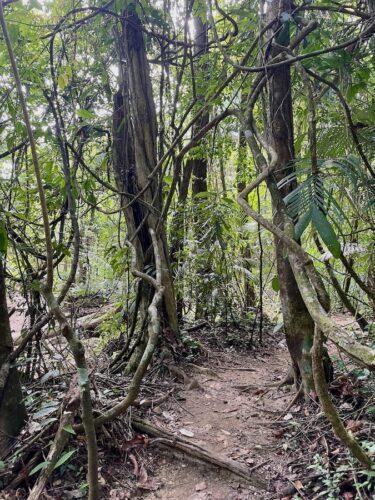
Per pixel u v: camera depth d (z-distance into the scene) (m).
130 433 2.85
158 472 2.64
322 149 3.32
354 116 3.27
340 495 2.20
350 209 3.47
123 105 3.90
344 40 3.31
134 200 3.74
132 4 3.61
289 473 2.50
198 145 4.76
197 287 5.23
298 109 4.04
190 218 5.02
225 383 3.85
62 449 2.35
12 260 3.45
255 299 6.61
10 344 2.61
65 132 3.22
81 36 3.68
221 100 3.94
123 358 4.04
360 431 2.57
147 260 4.03
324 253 3.06
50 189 3.43
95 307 5.48
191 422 3.12
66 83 3.19
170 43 4.10
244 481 2.49
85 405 1.86
